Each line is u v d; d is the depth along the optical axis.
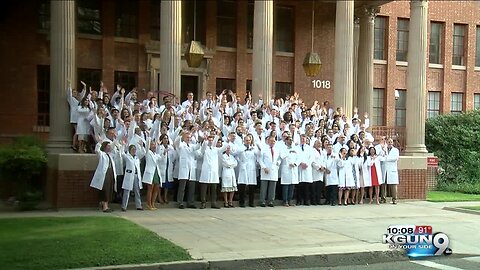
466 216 17.02
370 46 27.44
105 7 25.25
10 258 9.09
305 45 28.72
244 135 18.11
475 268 10.31
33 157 16.97
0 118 23.39
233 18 27.56
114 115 17.08
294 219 15.17
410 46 23.69
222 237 12.00
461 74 34.75
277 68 28.27
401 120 32.84
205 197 17.25
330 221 14.98
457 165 29.73
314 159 18.75
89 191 16.58
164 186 17.03
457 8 34.53
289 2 28.44
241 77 27.48
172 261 9.53
